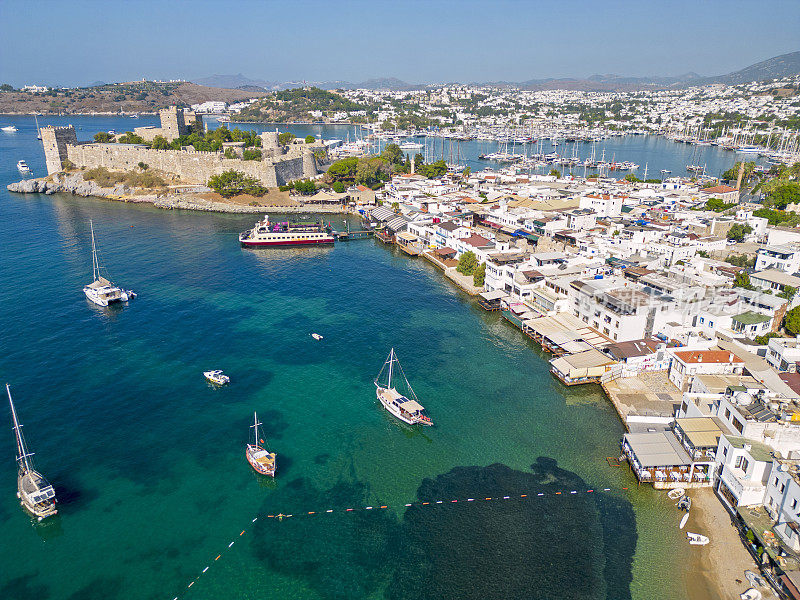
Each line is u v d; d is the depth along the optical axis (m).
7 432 89.06
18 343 119.62
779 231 160.00
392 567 65.62
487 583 63.47
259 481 79.81
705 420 83.50
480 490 78.56
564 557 67.19
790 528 63.22
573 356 110.75
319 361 115.75
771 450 72.38
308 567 65.50
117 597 61.12
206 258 186.25
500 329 132.75
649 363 108.94
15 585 62.47
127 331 127.44
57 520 71.62
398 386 106.25
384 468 83.25
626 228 188.25
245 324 133.25
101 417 93.88
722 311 119.25
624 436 84.75
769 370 97.31
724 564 65.38
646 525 72.00
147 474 80.56
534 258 151.00
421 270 178.25
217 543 68.75
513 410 98.81
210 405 98.69
